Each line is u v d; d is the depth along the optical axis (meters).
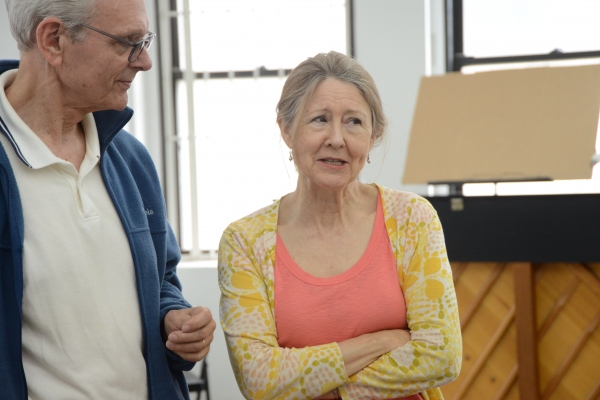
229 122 4.33
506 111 3.41
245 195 4.32
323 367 1.37
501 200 2.47
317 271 1.47
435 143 3.45
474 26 4.25
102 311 1.38
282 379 1.38
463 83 3.54
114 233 1.42
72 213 1.36
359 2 4.15
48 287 1.32
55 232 1.34
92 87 1.34
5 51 3.52
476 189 4.12
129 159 1.57
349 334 1.44
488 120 3.42
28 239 1.31
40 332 1.32
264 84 4.30
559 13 4.12
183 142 4.41
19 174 1.33
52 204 1.35
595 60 4.08
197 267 4.06
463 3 4.25
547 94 3.38
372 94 1.47
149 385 1.44
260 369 1.40
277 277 1.49
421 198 1.54
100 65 1.32
